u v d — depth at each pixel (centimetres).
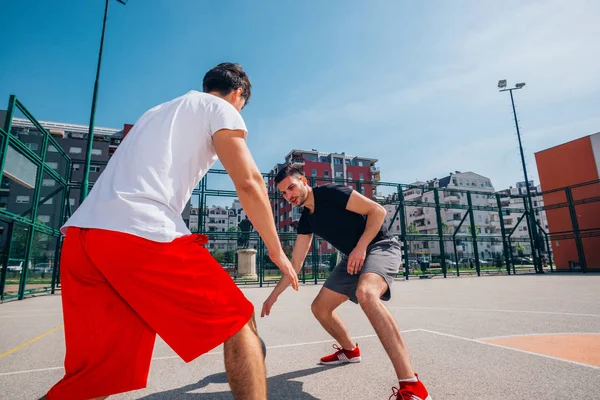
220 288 104
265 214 113
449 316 477
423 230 7519
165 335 95
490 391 188
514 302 630
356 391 197
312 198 247
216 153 119
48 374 250
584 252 2202
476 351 277
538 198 7888
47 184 1038
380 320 175
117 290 95
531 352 269
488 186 7981
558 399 173
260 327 443
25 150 831
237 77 143
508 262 2025
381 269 204
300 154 6662
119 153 114
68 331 97
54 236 1091
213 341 98
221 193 1366
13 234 859
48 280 1076
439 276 1938
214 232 1366
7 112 735
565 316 446
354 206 231
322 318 250
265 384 103
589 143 2256
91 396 93
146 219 99
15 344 364
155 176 106
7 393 207
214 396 197
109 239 95
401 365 166
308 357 283
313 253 1566
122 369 95
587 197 2236
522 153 2261
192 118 117
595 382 196
